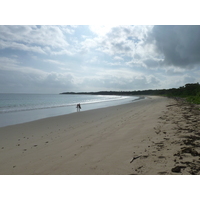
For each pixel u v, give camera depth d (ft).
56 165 14.44
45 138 25.21
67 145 20.49
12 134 28.76
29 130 31.76
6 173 13.60
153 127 25.09
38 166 14.60
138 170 11.94
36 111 71.05
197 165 11.58
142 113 44.98
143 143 18.10
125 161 13.70
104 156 15.44
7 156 17.92
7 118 50.80
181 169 11.27
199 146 15.21
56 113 63.77
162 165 12.19
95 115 51.26
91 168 13.12
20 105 107.34
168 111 43.34
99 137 23.02
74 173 12.59
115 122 34.35
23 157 17.33
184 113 37.09
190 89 183.62
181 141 17.19
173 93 229.66
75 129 30.60
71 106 99.14
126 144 18.51
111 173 11.98
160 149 15.56
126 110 61.11
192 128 22.15
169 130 22.25
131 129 25.75
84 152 17.24
